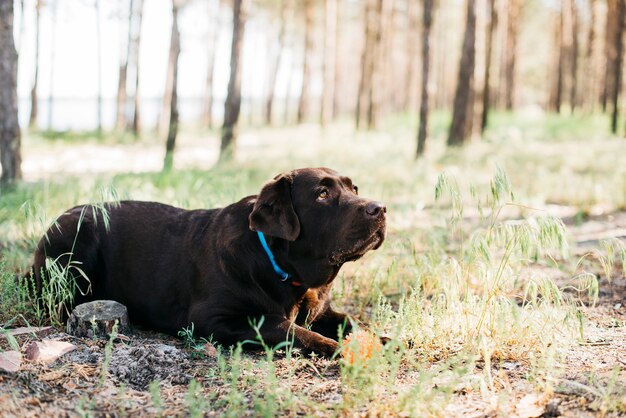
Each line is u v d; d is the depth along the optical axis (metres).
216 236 4.25
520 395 3.19
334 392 3.27
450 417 2.93
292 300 4.16
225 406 3.08
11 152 9.43
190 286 4.33
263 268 4.06
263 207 3.94
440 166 14.27
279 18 41.41
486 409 3.02
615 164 13.20
